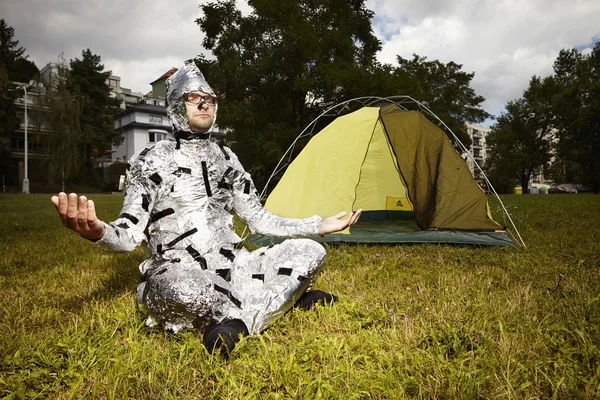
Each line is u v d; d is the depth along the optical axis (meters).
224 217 2.61
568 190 61.78
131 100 68.94
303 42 16.97
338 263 4.42
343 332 2.51
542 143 45.56
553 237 5.99
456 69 34.47
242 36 19.44
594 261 4.29
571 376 1.89
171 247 2.43
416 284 3.52
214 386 1.91
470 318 2.59
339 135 6.30
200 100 2.45
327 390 1.81
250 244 5.70
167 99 2.55
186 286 2.12
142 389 1.88
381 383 1.88
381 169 7.93
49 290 3.55
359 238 5.82
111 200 21.06
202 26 19.41
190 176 2.45
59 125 38.81
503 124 48.41
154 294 2.18
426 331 2.41
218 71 18.61
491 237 5.74
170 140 2.55
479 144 93.62
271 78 18.67
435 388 1.83
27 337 2.39
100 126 45.69
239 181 2.70
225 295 2.29
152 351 2.17
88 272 4.23
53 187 42.59
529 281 3.58
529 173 47.25
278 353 2.19
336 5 19.59
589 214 9.47
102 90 46.06
